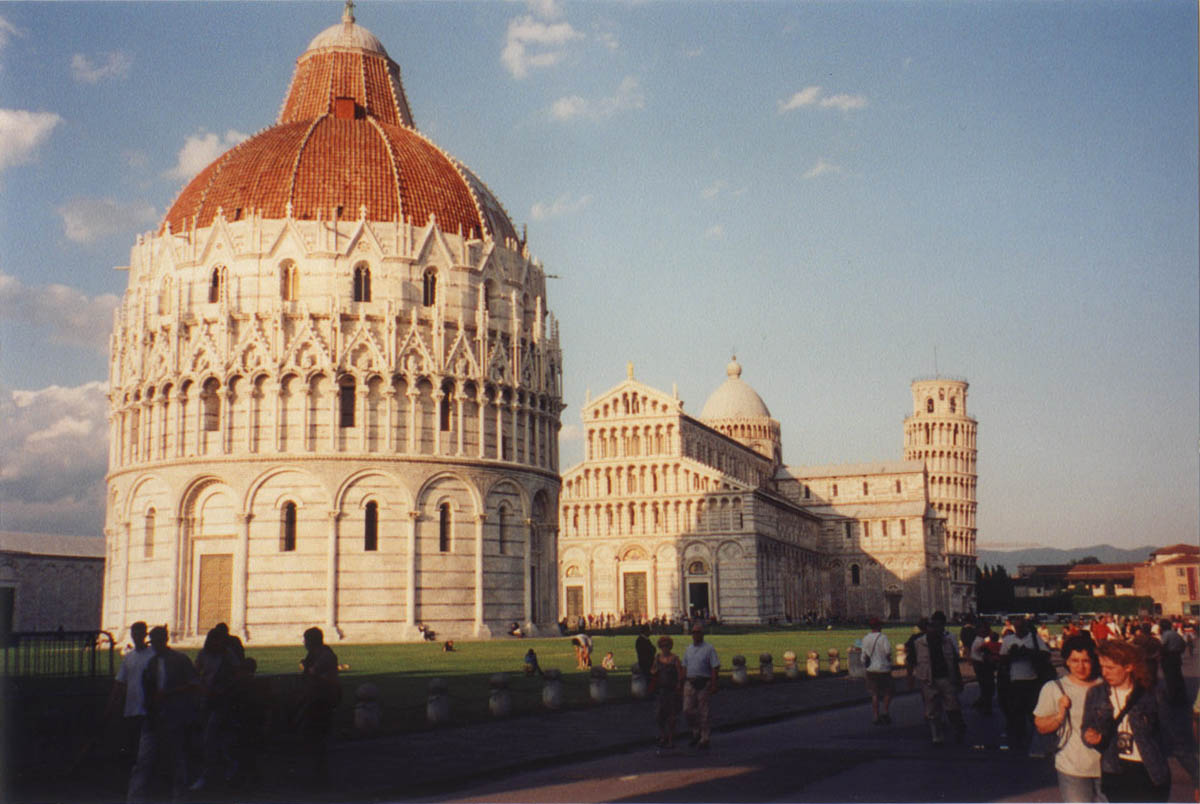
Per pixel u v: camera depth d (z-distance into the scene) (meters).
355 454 94.56
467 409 99.75
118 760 31.31
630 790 27.09
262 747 29.50
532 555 105.94
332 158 103.25
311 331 95.31
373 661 69.06
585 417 182.38
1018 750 33.38
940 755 32.53
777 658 77.12
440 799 26.55
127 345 102.62
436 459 96.94
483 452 100.06
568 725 39.59
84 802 26.12
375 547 94.88
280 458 93.81
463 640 95.88
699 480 175.12
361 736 36.09
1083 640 19.19
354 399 96.06
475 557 98.69
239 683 28.67
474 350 100.88
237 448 94.62
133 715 25.73
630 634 128.00
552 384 111.31
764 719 42.09
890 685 40.66
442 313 99.44
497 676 42.00
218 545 94.81
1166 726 22.61
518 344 104.94
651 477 177.88
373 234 98.25
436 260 100.31
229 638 29.70
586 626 160.38
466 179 109.25
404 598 94.81
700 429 193.25
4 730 30.19
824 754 32.84
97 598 159.38
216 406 95.94
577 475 180.75
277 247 96.69
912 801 25.20
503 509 102.00
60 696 32.34
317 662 27.80
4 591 141.25
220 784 28.28
